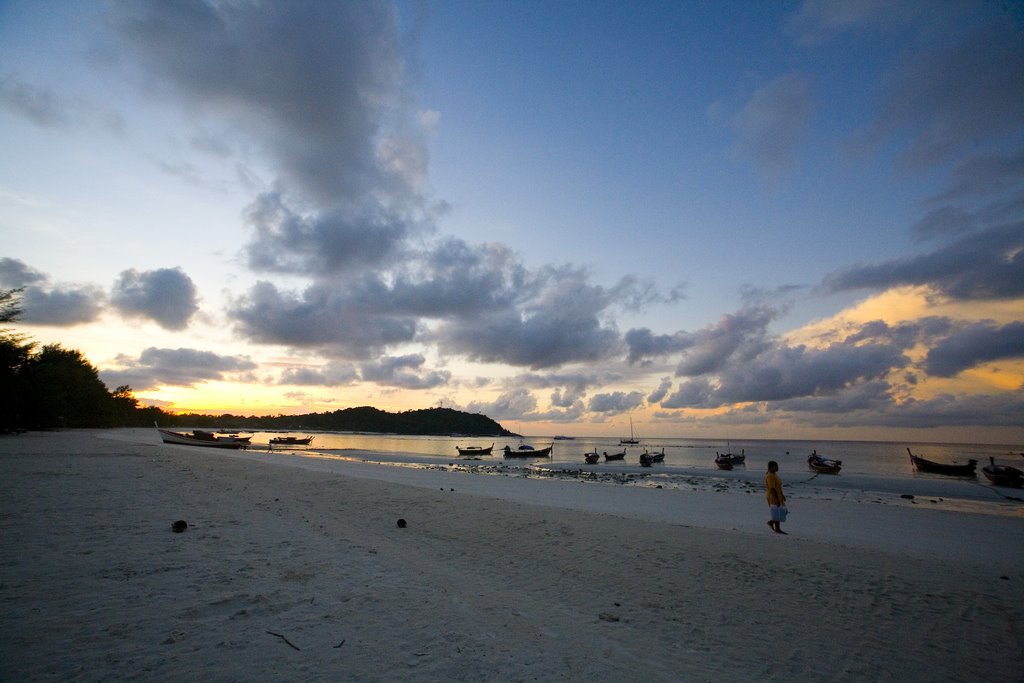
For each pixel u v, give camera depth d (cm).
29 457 2308
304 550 865
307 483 1850
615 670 525
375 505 1448
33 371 5959
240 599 609
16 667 410
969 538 1595
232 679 421
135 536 850
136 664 433
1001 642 695
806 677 562
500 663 508
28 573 632
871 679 571
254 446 8531
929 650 660
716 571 936
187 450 3872
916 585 903
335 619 577
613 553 1030
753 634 675
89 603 556
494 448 12925
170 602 580
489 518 1329
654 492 2706
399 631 562
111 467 2003
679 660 574
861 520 1884
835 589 866
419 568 838
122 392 14112
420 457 6819
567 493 2489
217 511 1151
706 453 10650
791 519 1861
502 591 771
